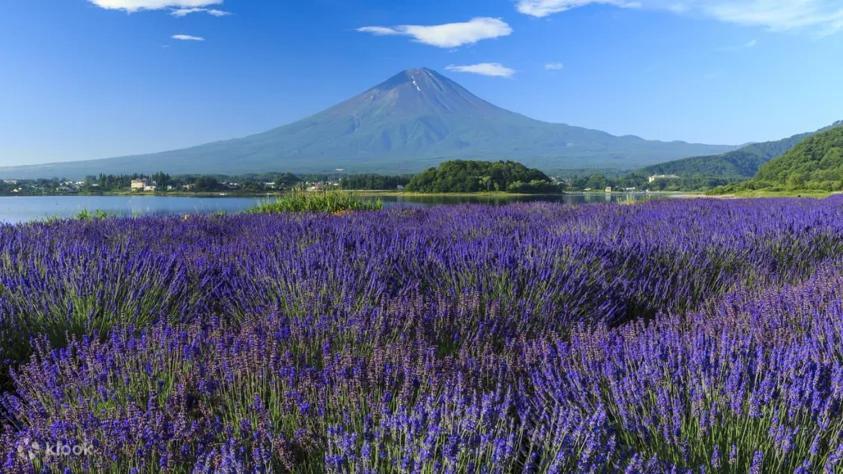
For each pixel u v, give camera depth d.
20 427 2.25
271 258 4.62
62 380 2.45
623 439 2.12
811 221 8.34
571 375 2.49
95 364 2.46
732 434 2.01
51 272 3.90
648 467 1.75
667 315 4.21
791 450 1.87
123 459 1.86
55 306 3.44
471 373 2.66
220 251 5.39
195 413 2.27
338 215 10.52
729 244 5.94
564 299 4.06
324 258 4.46
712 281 5.14
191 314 3.72
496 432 1.95
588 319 3.89
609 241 5.94
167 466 1.80
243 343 2.77
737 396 2.09
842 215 9.73
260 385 2.40
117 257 4.28
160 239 6.54
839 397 2.09
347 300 3.63
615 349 2.77
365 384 2.40
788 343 2.84
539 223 8.51
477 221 8.57
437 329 3.41
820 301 3.68
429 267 4.73
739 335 2.84
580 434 1.91
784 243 6.55
